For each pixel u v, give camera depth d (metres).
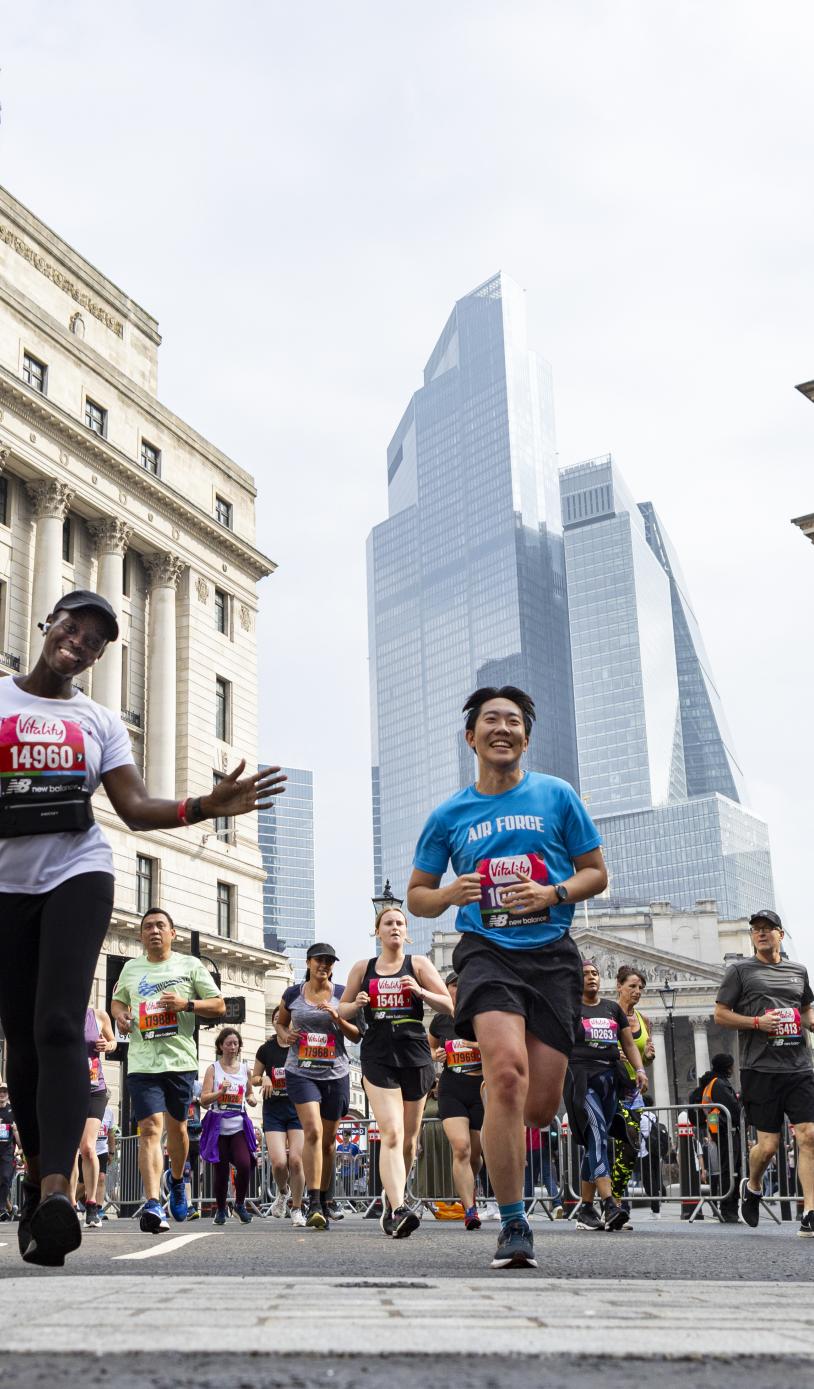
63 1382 1.98
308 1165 12.07
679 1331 2.69
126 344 48.84
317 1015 12.14
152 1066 11.05
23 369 41.06
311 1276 4.71
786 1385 2.05
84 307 46.78
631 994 13.63
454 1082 11.95
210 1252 7.22
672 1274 5.39
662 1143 20.33
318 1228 11.95
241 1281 4.13
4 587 39.59
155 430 46.94
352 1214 20.48
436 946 95.50
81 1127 4.57
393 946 10.70
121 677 43.56
